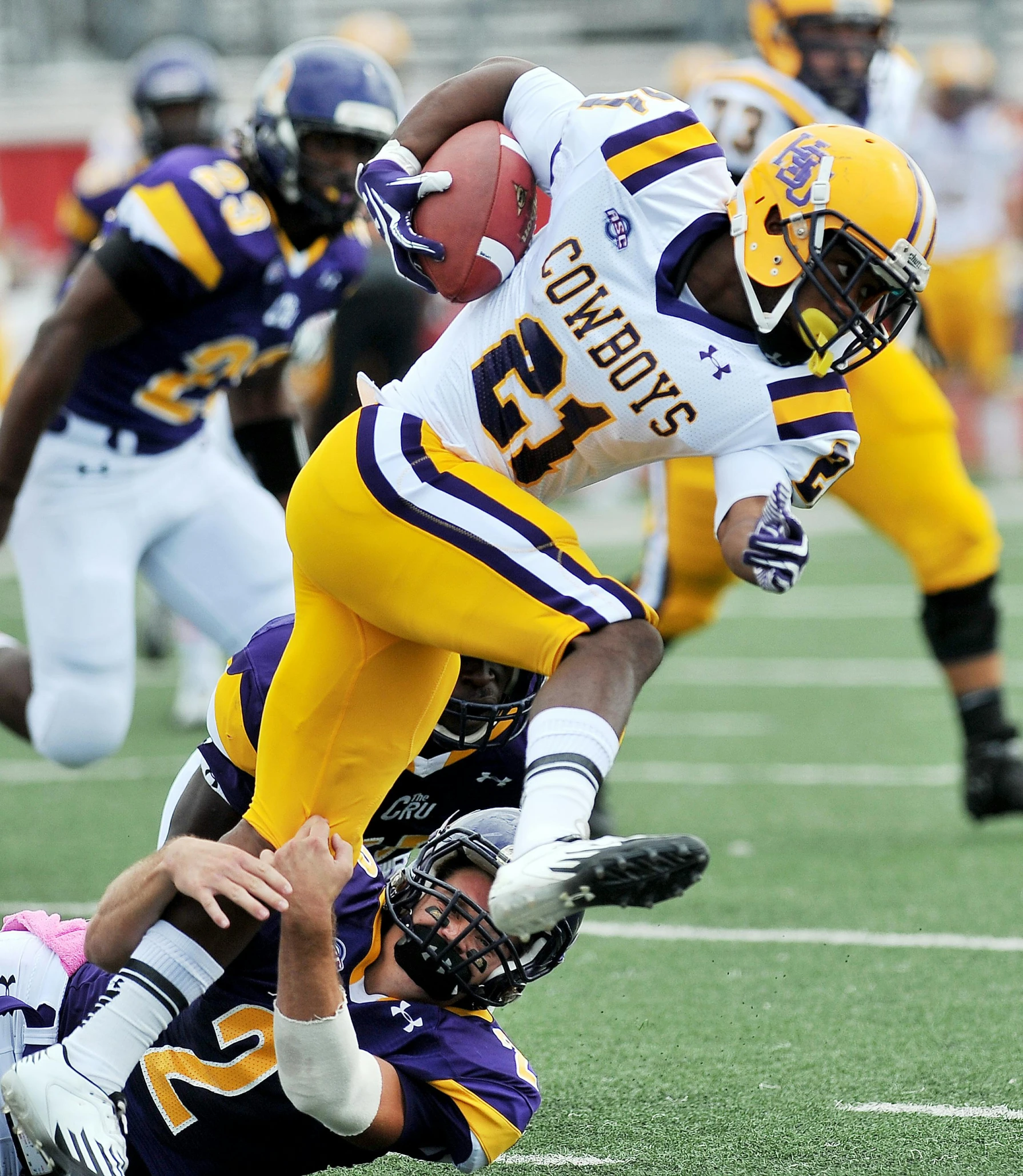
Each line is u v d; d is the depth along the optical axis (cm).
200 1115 966
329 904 902
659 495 1916
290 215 1554
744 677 2922
